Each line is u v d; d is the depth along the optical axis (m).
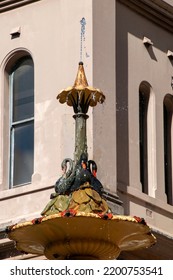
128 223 16.33
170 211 28.94
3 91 28.98
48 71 28.30
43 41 28.66
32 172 28.12
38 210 27.28
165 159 29.88
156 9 30.02
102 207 16.78
